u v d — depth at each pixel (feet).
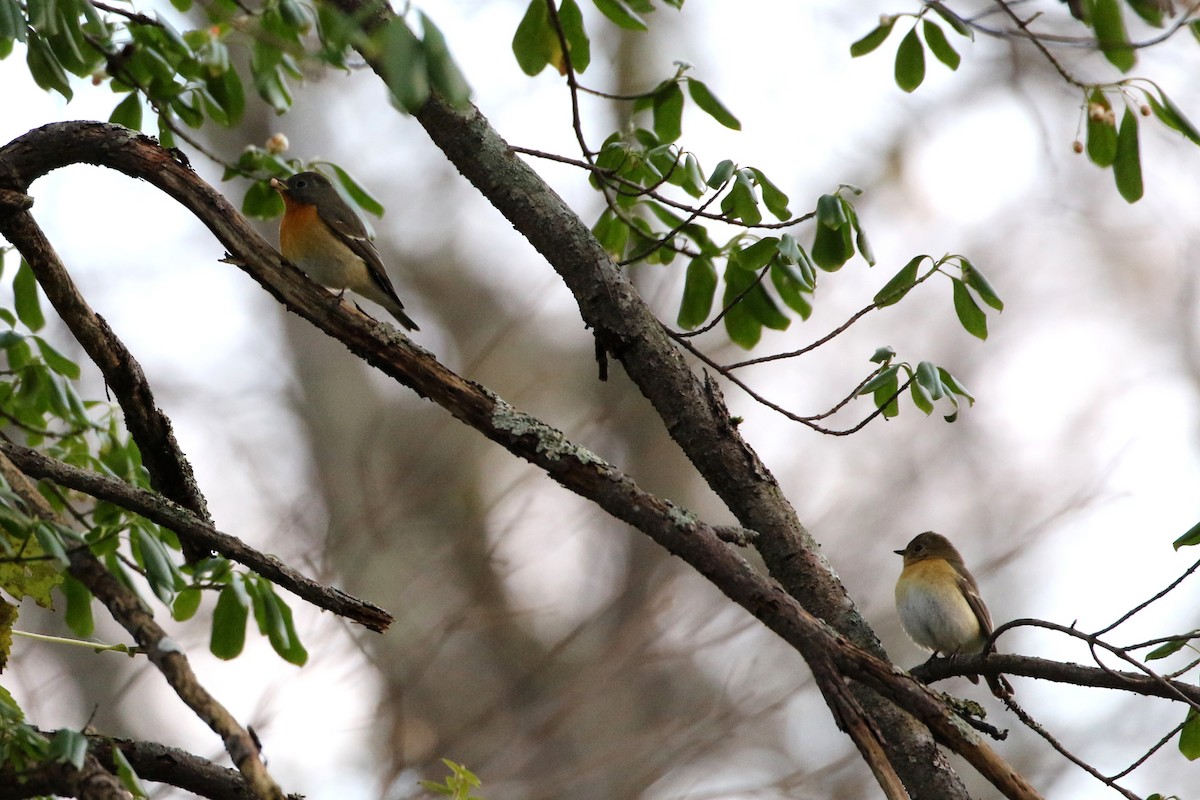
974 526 73.36
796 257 27.76
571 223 28.71
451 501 62.85
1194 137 28.73
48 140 26.66
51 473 25.12
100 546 24.50
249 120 69.21
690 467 71.41
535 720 56.65
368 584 56.39
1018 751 65.98
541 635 61.72
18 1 25.49
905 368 27.43
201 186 26.48
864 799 57.41
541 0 27.76
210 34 29.96
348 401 67.21
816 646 22.61
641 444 71.00
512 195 28.73
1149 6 23.88
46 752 19.25
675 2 27.53
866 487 72.23
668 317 61.77
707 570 23.36
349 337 25.32
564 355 73.26
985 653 25.79
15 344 30.99
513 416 24.64
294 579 25.59
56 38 27.91
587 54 28.60
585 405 71.77
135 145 26.66
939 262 28.27
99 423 32.91
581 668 58.54
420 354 25.14
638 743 55.42
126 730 56.03
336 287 37.35
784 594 23.12
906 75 31.14
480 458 65.51
